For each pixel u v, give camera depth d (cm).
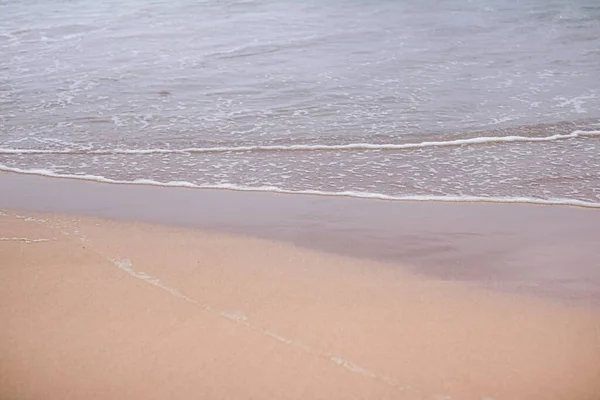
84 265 422
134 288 390
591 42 1198
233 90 921
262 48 1181
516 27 1348
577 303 386
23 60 1116
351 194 578
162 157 681
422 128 752
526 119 775
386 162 655
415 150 688
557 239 481
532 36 1259
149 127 773
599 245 470
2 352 322
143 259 436
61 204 557
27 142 728
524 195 569
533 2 1644
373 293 396
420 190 585
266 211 542
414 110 820
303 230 502
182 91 920
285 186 600
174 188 600
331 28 1359
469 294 396
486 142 705
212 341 336
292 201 564
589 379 313
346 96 884
